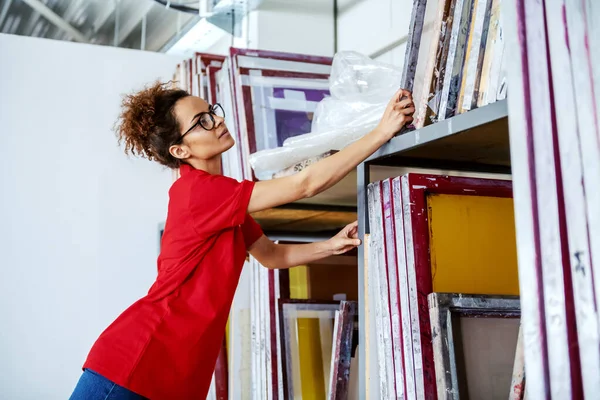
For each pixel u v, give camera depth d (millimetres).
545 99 1266
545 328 1245
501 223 1920
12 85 3914
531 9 1305
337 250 2402
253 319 3037
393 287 1846
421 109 1862
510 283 1890
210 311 2049
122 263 4008
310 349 2834
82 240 3951
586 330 1172
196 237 2062
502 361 1739
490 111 1545
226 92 3486
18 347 3787
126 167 4070
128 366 1946
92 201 3988
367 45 3961
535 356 1257
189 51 5543
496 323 1766
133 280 4020
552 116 1252
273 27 4242
